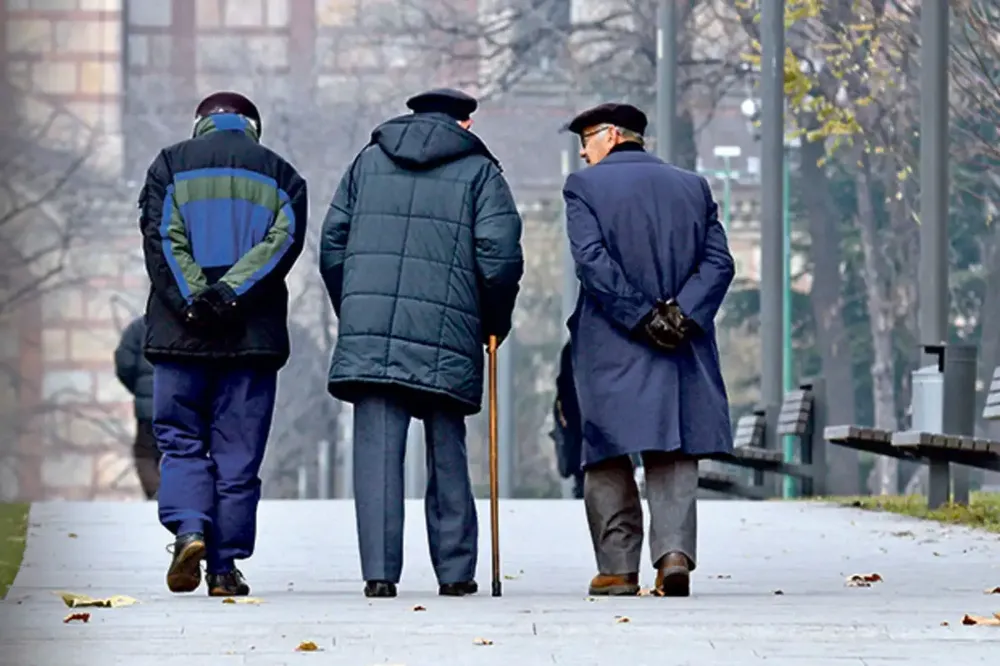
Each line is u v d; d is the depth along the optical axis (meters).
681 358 27.05
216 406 26.91
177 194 26.94
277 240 26.84
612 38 146.50
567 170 120.06
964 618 22.36
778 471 58.06
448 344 26.42
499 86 161.38
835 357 133.25
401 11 181.25
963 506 46.78
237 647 20.31
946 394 48.25
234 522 26.73
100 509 47.41
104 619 22.88
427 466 26.98
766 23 72.00
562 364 46.59
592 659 19.41
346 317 26.47
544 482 169.50
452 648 20.27
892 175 123.50
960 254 135.38
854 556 35.97
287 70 191.00
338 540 39.44
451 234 26.64
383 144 26.89
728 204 135.88
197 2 199.88
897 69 105.06
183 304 26.47
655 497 27.03
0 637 21.09
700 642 20.77
